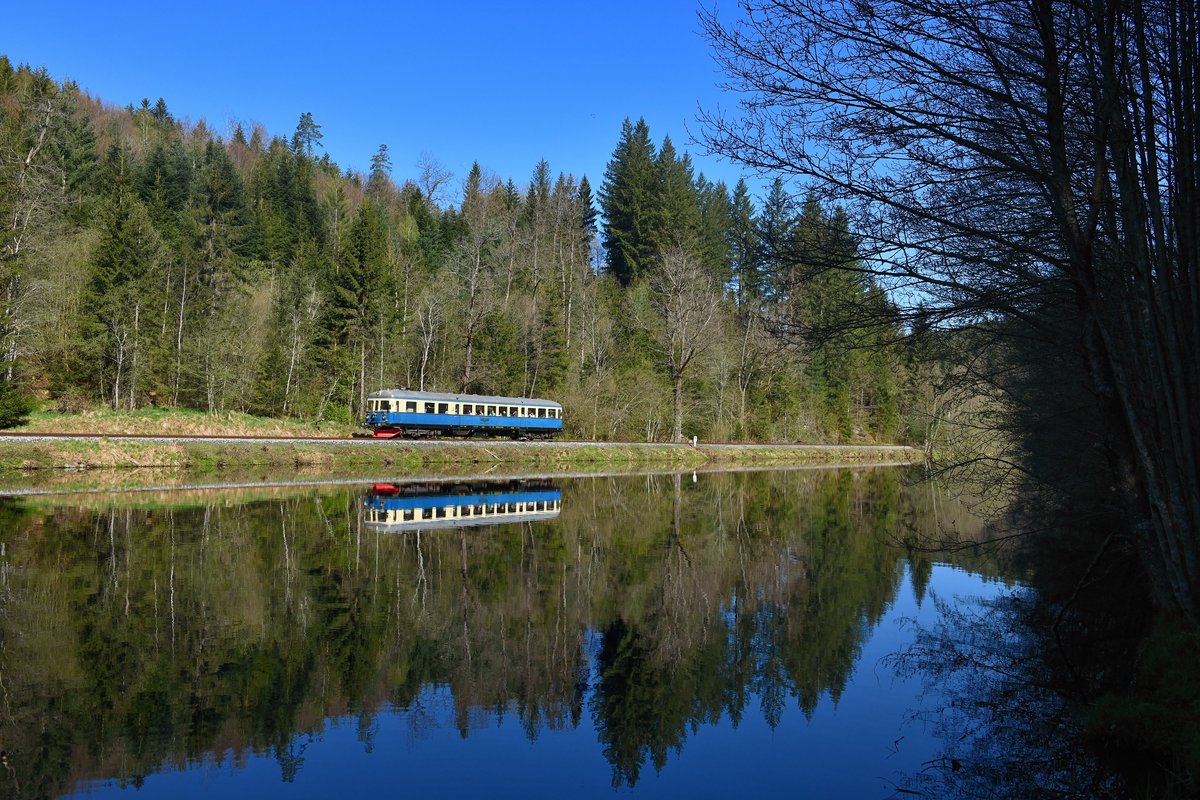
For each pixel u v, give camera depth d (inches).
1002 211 382.9
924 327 374.9
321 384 2151.8
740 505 1266.0
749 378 2687.0
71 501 1083.3
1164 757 315.9
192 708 395.9
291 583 656.4
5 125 1779.0
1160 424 348.5
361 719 388.5
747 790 313.6
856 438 3097.9
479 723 387.2
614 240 3425.2
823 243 368.8
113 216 1936.5
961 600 623.2
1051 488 560.4
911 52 346.3
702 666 472.1
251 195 2938.0
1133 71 342.0
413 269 2618.1
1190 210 328.2
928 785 315.9
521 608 600.4
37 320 1584.6
